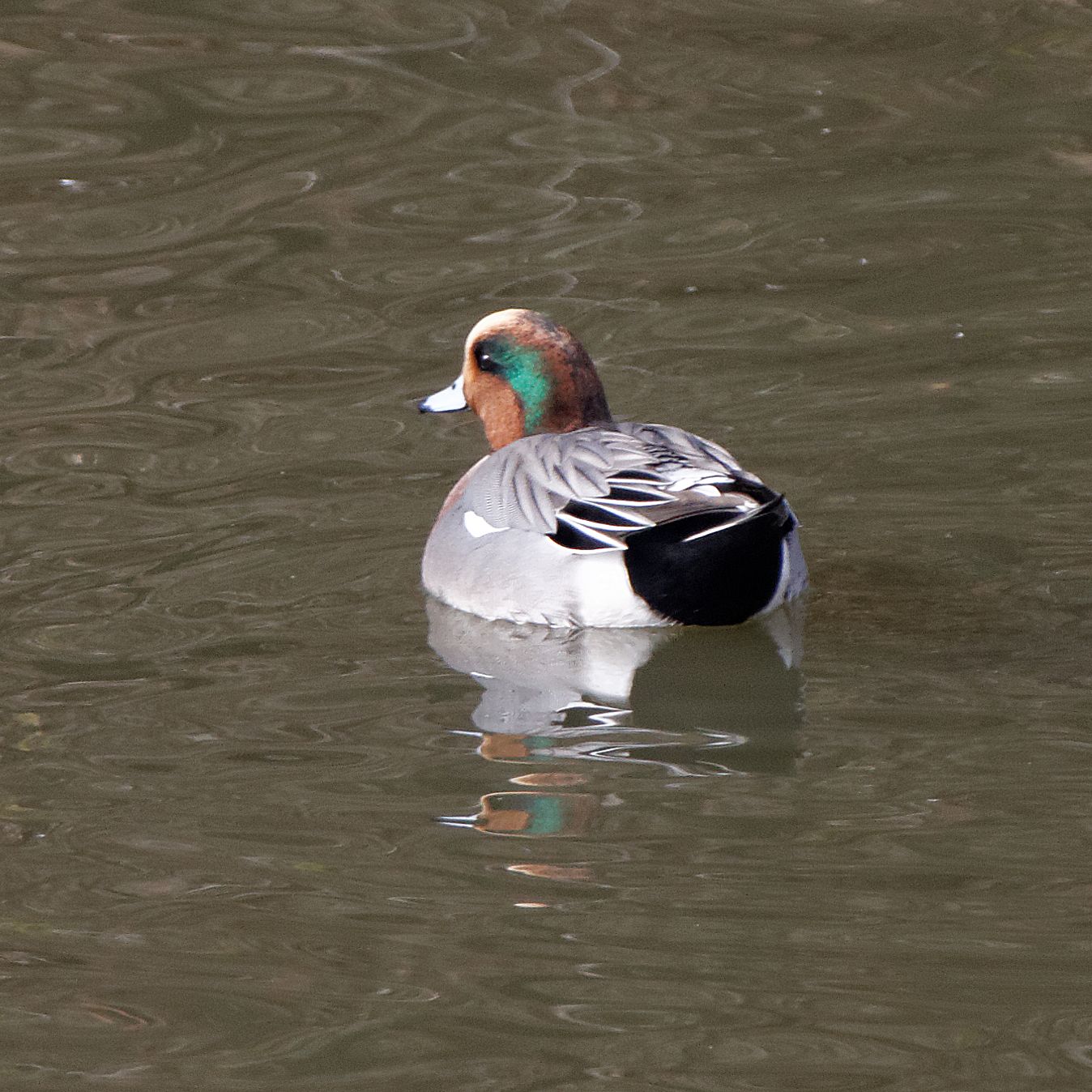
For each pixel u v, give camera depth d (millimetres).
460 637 11242
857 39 21328
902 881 8250
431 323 15898
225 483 13336
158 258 17141
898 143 19078
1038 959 7660
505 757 9633
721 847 8602
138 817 9055
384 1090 7008
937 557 11953
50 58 20969
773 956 7750
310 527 12641
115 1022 7500
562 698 10414
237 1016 7520
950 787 9078
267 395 14797
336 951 7918
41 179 18516
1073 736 9562
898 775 9242
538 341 12719
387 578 11992
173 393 14836
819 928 7930
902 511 12609
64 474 13453
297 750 9727
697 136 19281
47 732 9922
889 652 10719
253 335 15820
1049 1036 7180
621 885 8328
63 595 11625
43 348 15664
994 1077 6961
